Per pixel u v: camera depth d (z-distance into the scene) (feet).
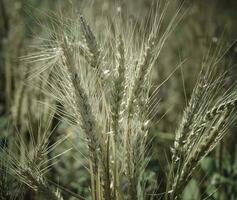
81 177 2.88
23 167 1.90
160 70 3.67
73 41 1.78
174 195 1.88
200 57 3.51
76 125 1.91
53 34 1.82
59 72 1.85
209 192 2.52
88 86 1.83
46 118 2.34
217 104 1.95
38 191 1.90
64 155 2.94
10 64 3.16
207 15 4.13
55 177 2.84
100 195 1.87
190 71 3.61
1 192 1.90
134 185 1.86
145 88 1.86
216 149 2.59
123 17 2.18
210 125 1.93
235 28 4.61
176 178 1.89
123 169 1.88
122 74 1.76
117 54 1.76
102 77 1.79
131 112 1.83
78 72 1.79
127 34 1.89
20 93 2.68
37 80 2.48
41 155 1.96
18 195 2.05
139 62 1.81
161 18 1.85
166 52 3.89
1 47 4.08
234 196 2.52
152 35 1.81
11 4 3.90
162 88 3.61
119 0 1.92
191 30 3.79
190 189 2.50
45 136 2.01
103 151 1.83
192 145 1.89
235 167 2.65
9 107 3.02
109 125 1.85
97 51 1.76
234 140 2.77
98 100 1.84
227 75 2.09
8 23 3.86
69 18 1.81
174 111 3.28
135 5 3.60
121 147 1.89
